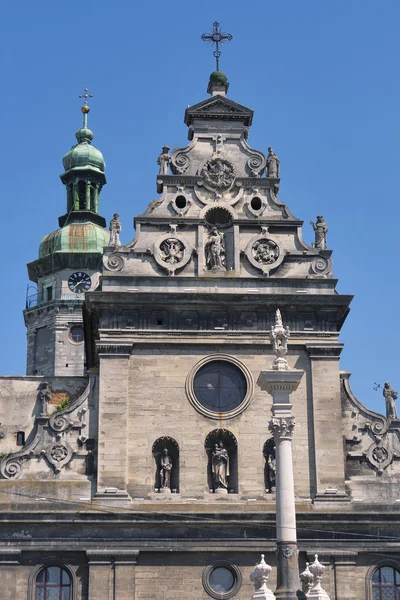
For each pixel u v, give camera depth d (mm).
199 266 70812
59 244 117500
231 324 69500
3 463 66375
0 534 63938
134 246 71000
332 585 64562
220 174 73188
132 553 63938
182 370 68375
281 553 51344
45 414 69500
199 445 66938
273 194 73438
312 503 66312
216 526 64812
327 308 70062
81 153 121562
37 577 63781
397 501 67125
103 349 68125
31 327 117188
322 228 72625
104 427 66562
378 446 68375
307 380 68875
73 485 66000
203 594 63906
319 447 67375
